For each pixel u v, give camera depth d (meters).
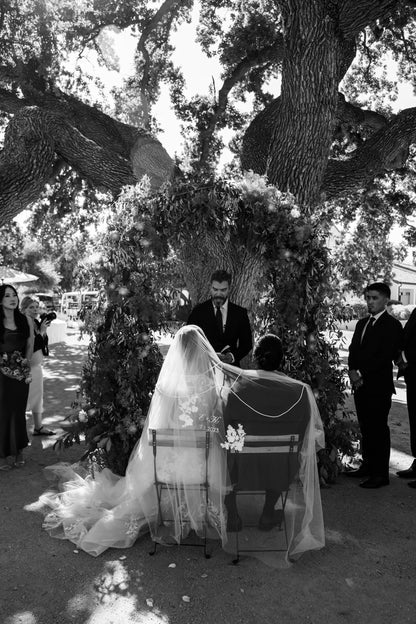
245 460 3.58
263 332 5.57
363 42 12.97
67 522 4.08
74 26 11.87
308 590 3.27
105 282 4.84
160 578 3.37
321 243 5.12
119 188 8.98
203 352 3.76
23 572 3.42
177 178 5.21
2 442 5.44
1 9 10.22
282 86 8.07
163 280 5.05
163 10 12.38
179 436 3.64
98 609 3.02
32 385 6.73
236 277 6.36
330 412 5.30
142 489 3.86
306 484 3.73
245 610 3.04
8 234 17.47
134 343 4.86
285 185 7.91
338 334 5.48
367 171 9.14
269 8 11.99
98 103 13.72
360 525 4.29
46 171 8.96
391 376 5.26
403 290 42.66
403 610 3.08
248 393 3.55
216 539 3.91
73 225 14.95
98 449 4.90
